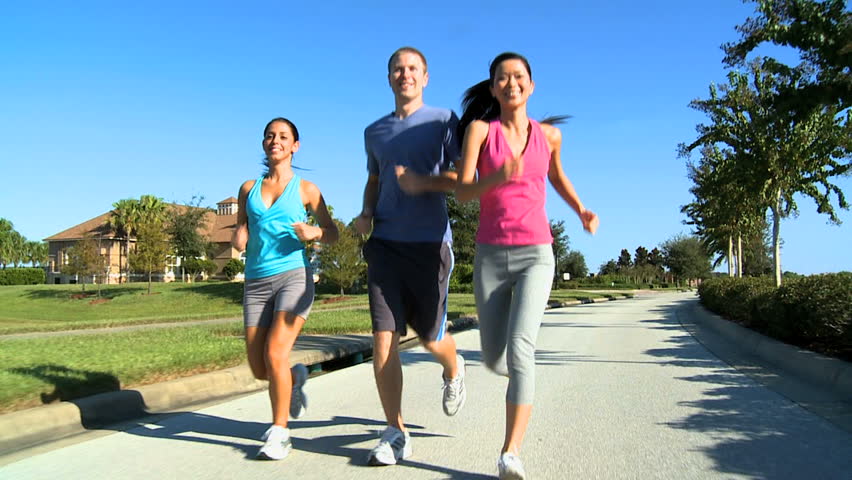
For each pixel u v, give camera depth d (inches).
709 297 745.0
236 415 203.6
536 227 134.1
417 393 238.4
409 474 139.1
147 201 2481.5
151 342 357.1
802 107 379.6
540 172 134.3
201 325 582.9
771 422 185.8
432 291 148.4
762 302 390.0
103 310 1487.5
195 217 2143.2
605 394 233.0
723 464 145.4
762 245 2012.8
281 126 162.7
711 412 200.4
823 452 154.0
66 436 182.1
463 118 153.9
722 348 384.8
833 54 347.3
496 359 144.9
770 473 138.5
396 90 149.5
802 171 581.6
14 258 4040.4
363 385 260.2
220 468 144.7
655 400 221.3
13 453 163.8
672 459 149.8
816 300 289.7
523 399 127.6
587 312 839.7
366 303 1141.1
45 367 252.2
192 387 240.4
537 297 131.3
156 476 139.6
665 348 385.4
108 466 147.4
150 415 212.2
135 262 1656.0
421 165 147.6
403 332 148.0
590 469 142.7
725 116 602.5
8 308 1568.7
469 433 175.5
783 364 303.6
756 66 582.6
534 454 154.6
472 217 1774.1
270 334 154.7
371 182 157.2
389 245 146.4
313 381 272.2
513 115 134.0
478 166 137.5
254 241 159.8
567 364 313.3
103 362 269.1
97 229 2711.6
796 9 360.2
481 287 139.4
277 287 157.2
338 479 136.0
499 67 132.0
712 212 935.0
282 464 147.3
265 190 162.2
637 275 3607.3
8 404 189.9
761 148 572.7
